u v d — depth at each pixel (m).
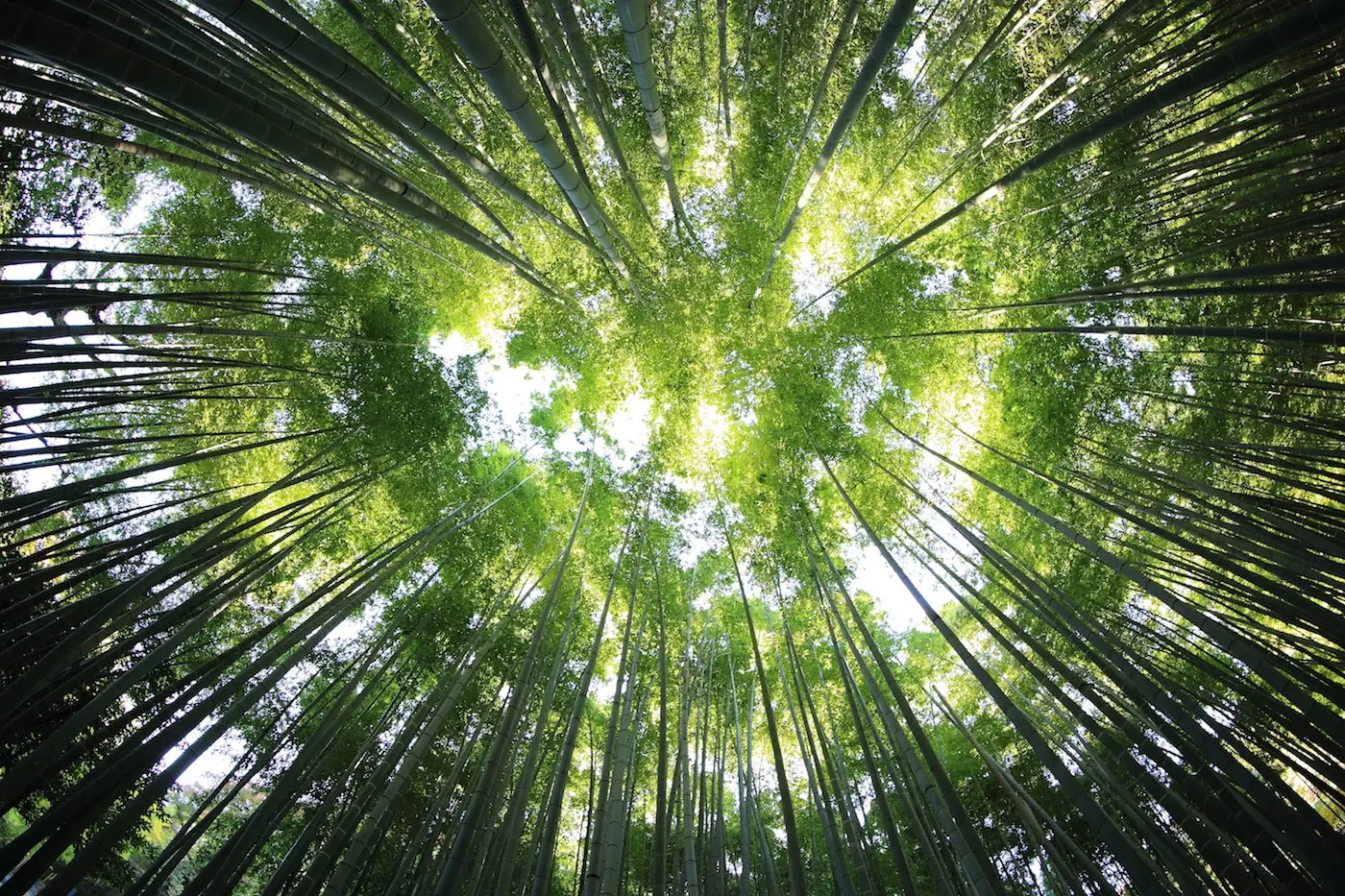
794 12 9.69
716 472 10.92
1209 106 8.40
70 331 4.63
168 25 3.57
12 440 4.77
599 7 10.41
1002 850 9.92
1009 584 10.13
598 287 10.55
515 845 4.98
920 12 10.25
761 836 7.09
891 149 10.38
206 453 6.14
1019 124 8.83
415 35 8.77
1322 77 6.04
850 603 7.36
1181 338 8.84
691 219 10.77
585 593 10.73
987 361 10.78
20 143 6.35
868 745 5.91
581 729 10.84
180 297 5.47
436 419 9.78
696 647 10.74
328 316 9.53
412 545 8.33
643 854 9.48
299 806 8.77
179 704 4.69
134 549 5.06
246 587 5.95
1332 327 6.75
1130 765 4.98
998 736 10.82
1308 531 5.49
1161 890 3.74
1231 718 6.85
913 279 10.34
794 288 10.77
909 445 10.96
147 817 7.80
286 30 3.20
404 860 5.93
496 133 9.76
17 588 4.26
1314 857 3.61
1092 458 9.34
